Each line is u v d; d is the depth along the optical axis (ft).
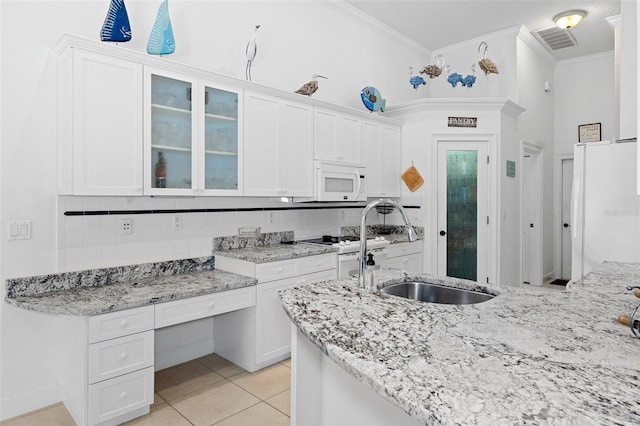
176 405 8.02
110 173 7.60
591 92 19.24
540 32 16.49
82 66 7.22
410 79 15.69
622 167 9.26
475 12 14.69
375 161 14.15
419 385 2.88
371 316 4.51
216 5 10.52
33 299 7.28
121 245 8.84
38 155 7.78
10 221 7.47
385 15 14.90
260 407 7.95
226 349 10.32
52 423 7.31
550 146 19.81
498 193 14.78
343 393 4.91
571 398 2.67
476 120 14.90
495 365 3.20
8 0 7.41
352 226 14.71
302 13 12.85
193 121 8.84
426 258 15.06
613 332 3.98
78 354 6.99
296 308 4.82
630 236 9.20
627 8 9.47
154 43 8.56
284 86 12.31
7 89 7.43
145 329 7.35
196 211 10.14
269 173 10.44
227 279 9.14
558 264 20.29
